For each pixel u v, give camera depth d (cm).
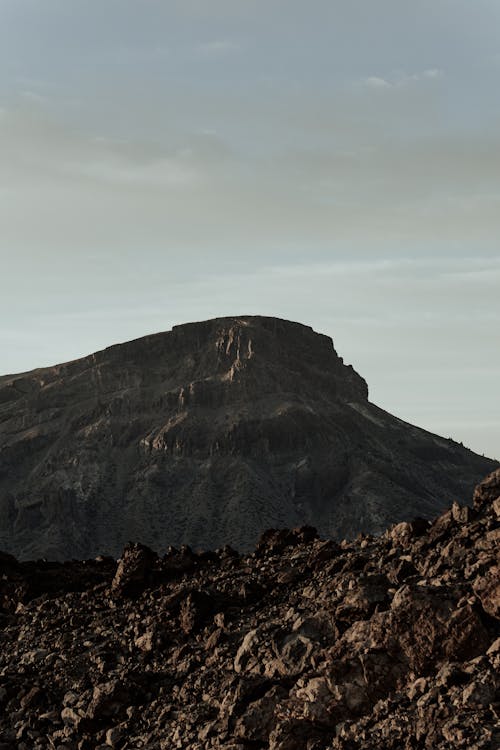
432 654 2281
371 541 3459
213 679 2723
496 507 2848
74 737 2808
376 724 2181
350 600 2630
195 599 3122
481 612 2309
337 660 2386
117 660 3105
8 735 2945
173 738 2539
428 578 2656
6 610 4119
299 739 2273
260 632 2758
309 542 3797
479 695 2053
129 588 3647
